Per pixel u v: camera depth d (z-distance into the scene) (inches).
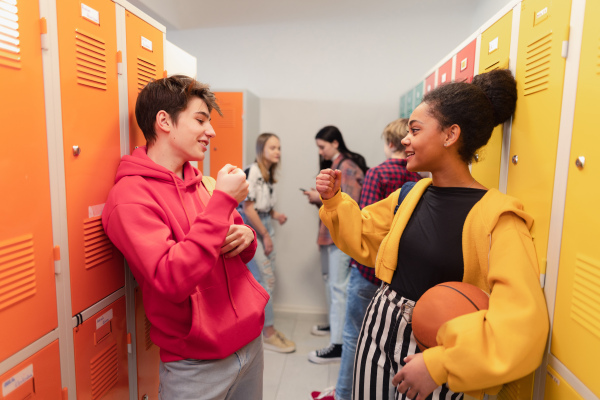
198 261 36.2
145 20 53.4
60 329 39.4
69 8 39.1
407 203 45.3
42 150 36.3
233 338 43.1
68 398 40.9
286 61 127.1
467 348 32.2
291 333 122.4
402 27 121.5
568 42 34.9
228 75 129.8
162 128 43.3
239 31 127.6
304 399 86.8
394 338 41.4
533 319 32.5
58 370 39.4
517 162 43.6
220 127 116.4
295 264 133.0
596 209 30.8
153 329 43.7
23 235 34.4
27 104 34.4
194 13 127.9
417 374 34.4
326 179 49.3
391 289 44.3
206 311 41.5
